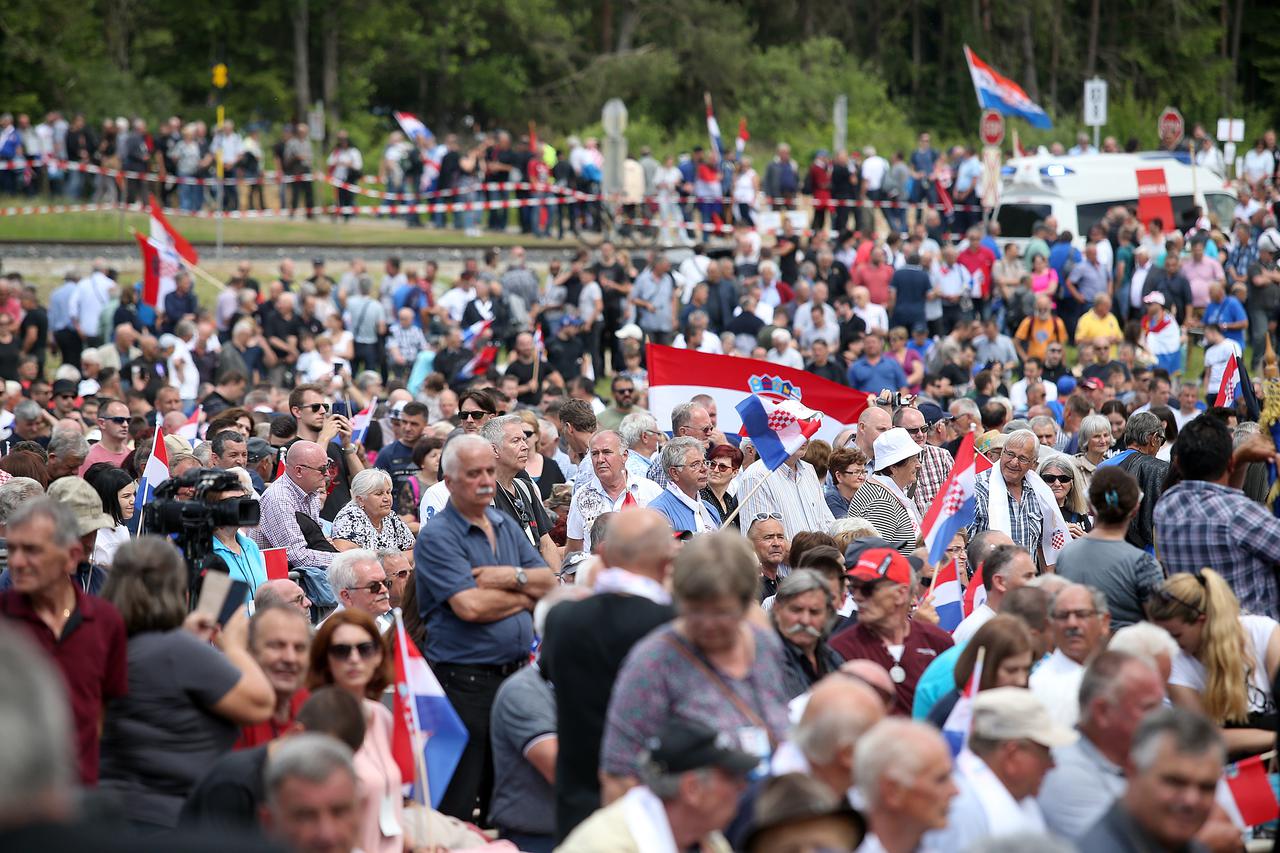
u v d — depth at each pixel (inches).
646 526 780.6
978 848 555.5
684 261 3816.4
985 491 1469.0
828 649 957.8
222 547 1201.4
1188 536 1060.5
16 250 4333.2
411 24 7672.2
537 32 7751.0
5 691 334.6
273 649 845.8
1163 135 4215.1
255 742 866.8
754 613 820.6
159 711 797.9
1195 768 654.5
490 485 997.2
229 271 4264.3
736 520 1430.9
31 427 1873.8
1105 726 759.7
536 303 3462.1
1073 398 2049.7
